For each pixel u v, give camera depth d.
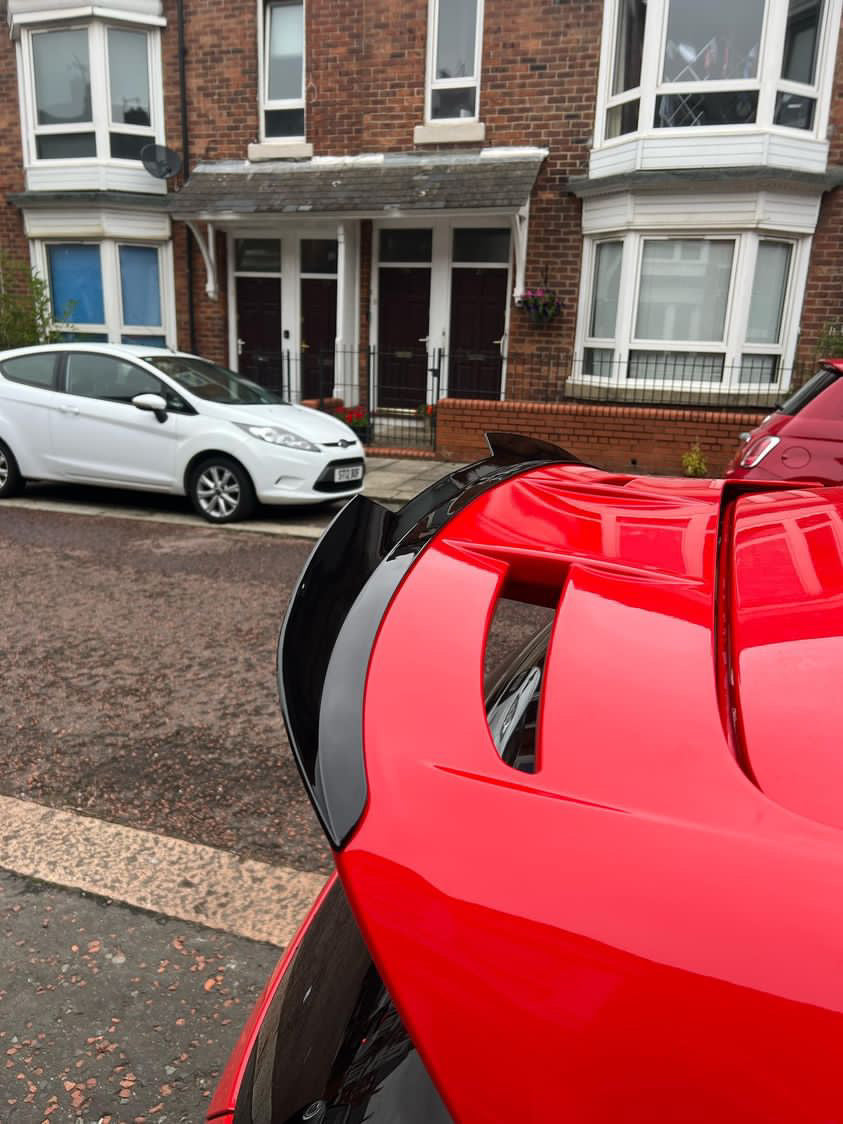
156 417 7.38
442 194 10.38
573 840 0.72
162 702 3.79
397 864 0.71
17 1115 1.78
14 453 8.00
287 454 7.13
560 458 1.75
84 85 12.30
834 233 9.96
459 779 0.77
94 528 7.18
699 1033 0.62
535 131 10.59
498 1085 0.63
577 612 1.00
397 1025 0.86
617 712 0.86
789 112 9.60
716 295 10.08
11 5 12.07
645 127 9.72
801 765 0.79
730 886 0.68
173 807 2.95
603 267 10.68
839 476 4.91
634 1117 0.61
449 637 0.92
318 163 11.53
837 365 5.11
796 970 0.63
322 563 0.97
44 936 2.31
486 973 0.66
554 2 10.15
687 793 0.76
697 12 9.41
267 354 12.71
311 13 11.17
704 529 1.28
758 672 0.91
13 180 12.94
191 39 11.81
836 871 0.69
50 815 2.88
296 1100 0.92
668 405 10.30
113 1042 1.96
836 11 9.37
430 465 10.23
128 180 12.40
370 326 11.95
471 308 11.58
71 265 12.98
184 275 12.76
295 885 2.53
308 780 0.74
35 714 3.64
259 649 4.45
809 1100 0.59
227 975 2.18
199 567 6.02
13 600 5.21
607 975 0.65
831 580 1.09
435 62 10.91
